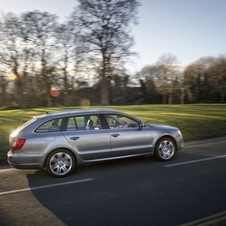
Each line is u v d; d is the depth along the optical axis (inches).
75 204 189.8
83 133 268.8
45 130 260.4
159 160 305.6
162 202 187.8
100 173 264.5
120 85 1775.3
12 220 167.8
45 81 1756.9
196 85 2625.5
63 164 260.8
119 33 1496.1
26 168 253.3
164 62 2591.0
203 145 405.1
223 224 155.4
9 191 221.8
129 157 298.0
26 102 1825.8
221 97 2544.3
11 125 582.9
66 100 1836.9
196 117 690.2
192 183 225.6
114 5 1461.6
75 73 1716.3
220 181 229.8
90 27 1483.8
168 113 824.9
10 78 1726.1
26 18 1642.5
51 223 162.6
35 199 202.1
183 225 155.2
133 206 182.7
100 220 164.2
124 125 290.7
